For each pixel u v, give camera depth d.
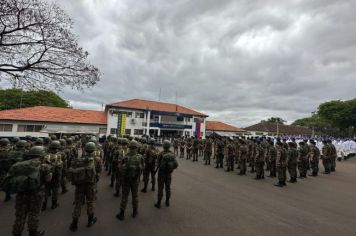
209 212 6.73
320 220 6.43
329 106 59.84
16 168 4.69
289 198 8.54
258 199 8.26
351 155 27.91
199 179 11.42
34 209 4.77
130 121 39.25
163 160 7.00
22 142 7.87
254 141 14.49
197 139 18.83
